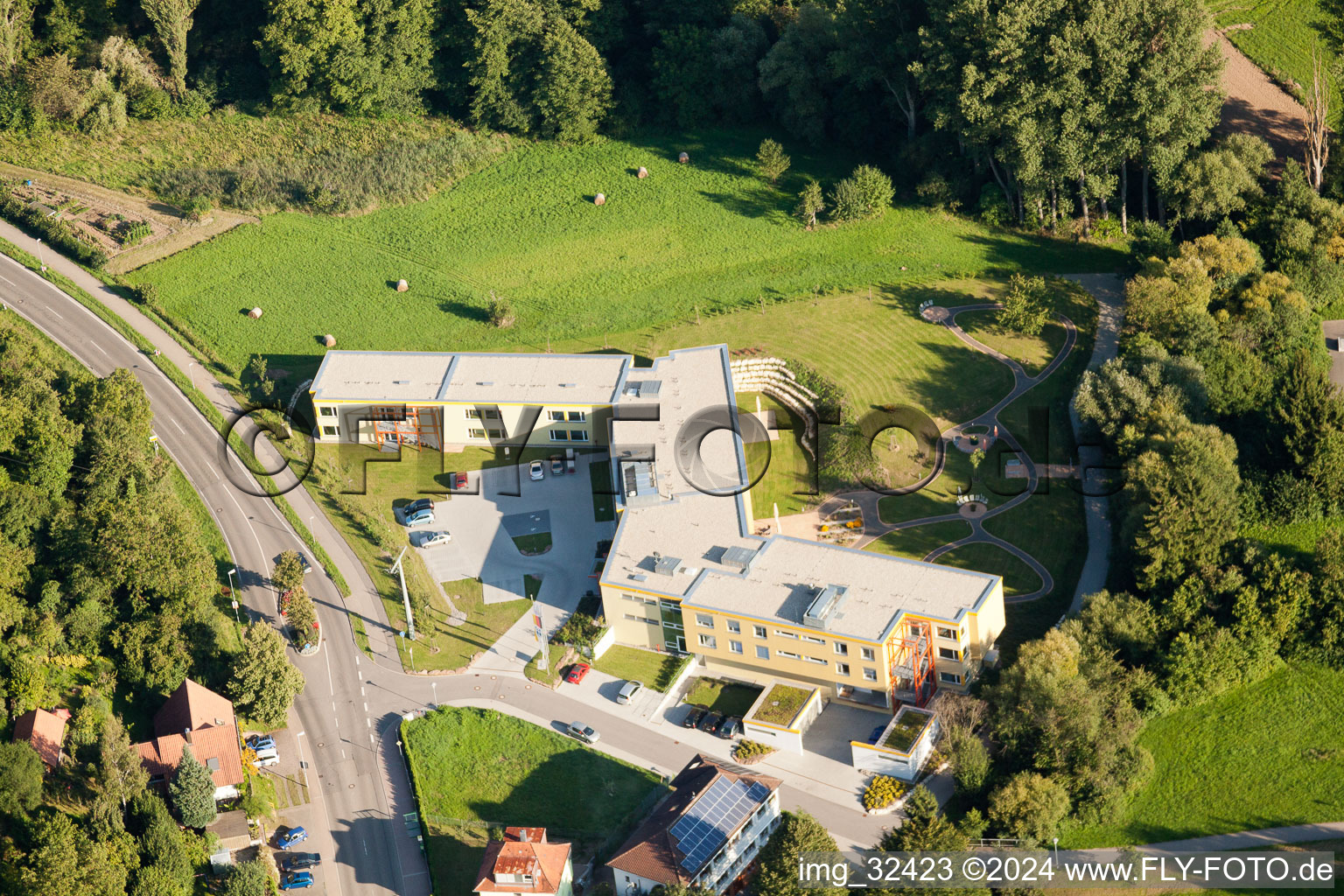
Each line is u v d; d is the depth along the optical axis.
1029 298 169.25
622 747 127.06
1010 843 114.69
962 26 173.38
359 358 164.50
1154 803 120.62
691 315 176.50
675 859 109.25
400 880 116.56
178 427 162.12
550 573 145.50
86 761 121.75
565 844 113.75
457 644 138.62
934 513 149.38
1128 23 169.00
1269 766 122.62
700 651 134.50
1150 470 138.75
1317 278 172.00
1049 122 173.00
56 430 147.00
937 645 128.50
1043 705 120.94
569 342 173.50
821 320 174.00
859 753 122.56
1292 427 145.75
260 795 123.38
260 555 148.25
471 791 124.06
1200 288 164.75
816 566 134.62
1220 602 133.75
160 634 132.38
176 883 112.00
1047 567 142.88
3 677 126.38
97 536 138.25
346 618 141.62
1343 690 128.62
